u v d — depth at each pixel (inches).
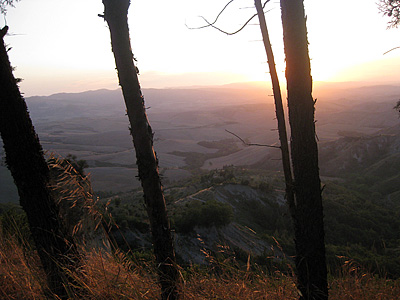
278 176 2967.5
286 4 101.1
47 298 98.0
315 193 101.4
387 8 245.0
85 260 111.3
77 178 106.9
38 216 103.7
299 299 101.4
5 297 96.7
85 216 124.0
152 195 103.3
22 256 116.1
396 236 1480.1
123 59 100.7
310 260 100.9
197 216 946.1
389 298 103.1
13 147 101.5
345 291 105.1
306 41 101.7
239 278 101.1
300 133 100.8
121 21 100.7
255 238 895.7
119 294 89.9
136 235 708.7
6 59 104.3
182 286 98.5
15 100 102.2
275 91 106.1
